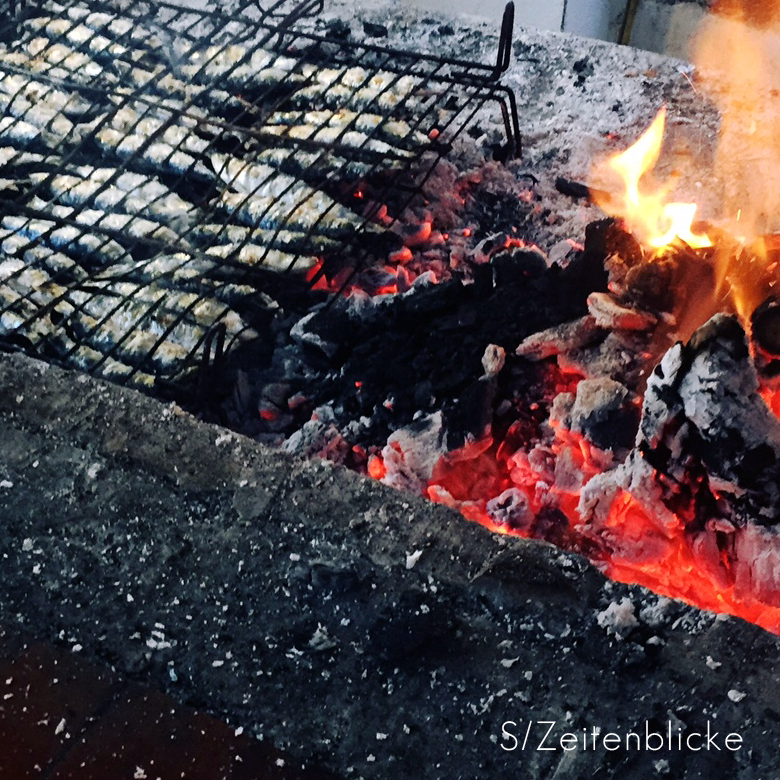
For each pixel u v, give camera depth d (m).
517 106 1.39
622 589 0.87
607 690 0.83
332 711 0.83
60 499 0.92
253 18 1.49
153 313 1.11
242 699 0.83
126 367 1.07
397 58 1.43
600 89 1.41
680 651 0.84
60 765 0.81
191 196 1.25
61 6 1.44
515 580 0.87
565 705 0.83
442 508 0.91
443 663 0.84
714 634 0.85
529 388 1.05
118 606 0.87
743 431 0.93
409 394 1.06
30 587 0.88
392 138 1.26
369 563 0.88
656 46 1.78
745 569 0.94
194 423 0.96
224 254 1.16
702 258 1.06
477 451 1.02
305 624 0.86
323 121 1.28
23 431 0.95
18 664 0.85
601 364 1.04
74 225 1.15
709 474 0.94
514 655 0.85
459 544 0.89
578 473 1.00
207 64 1.30
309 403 1.08
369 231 1.19
